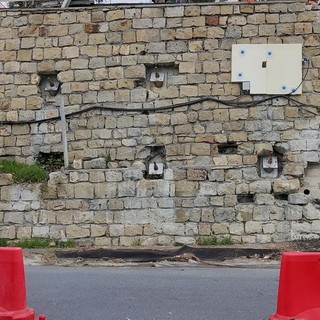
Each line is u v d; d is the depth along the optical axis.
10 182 11.04
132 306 6.72
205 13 11.23
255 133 10.94
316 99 10.88
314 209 10.66
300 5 11.05
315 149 10.80
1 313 5.06
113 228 10.80
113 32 11.45
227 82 11.09
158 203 10.81
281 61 10.98
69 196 10.94
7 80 11.70
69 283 8.04
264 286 7.85
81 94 11.45
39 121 11.60
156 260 9.98
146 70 11.42
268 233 10.64
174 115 11.16
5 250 5.22
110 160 11.26
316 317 4.88
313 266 5.01
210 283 8.04
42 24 11.70
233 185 10.80
